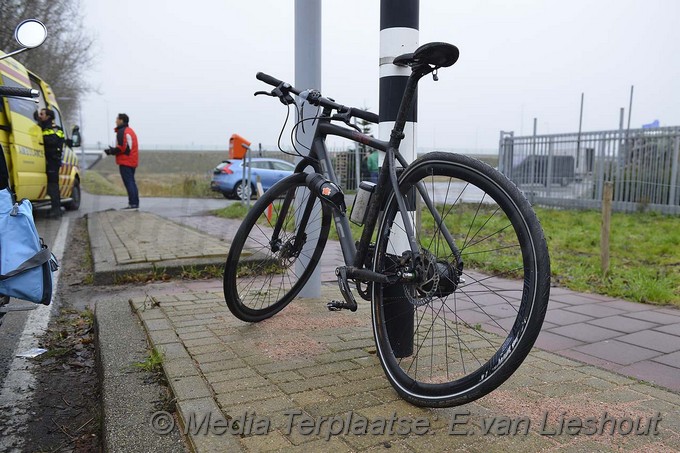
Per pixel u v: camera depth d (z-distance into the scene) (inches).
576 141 589.0
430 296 91.8
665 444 82.2
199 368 107.3
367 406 92.2
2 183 99.0
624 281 222.8
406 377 94.3
